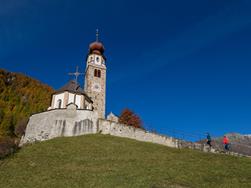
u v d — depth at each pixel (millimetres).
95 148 47625
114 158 42406
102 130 59844
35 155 43938
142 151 47906
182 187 30734
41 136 57719
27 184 32375
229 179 34375
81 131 58469
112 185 31094
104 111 87875
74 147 48031
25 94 140750
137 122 85375
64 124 58250
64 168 37625
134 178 33281
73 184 31734
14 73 151250
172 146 61562
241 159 46906
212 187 31141
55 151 45781
